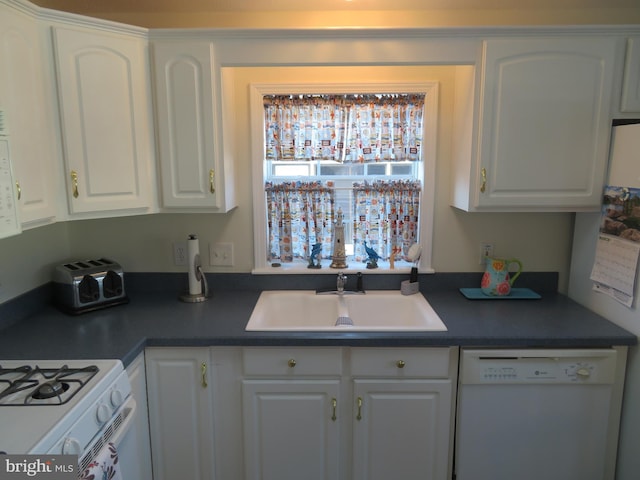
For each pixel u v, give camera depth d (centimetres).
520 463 192
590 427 189
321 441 191
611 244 197
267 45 195
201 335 183
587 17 217
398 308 231
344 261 241
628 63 191
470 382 184
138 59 191
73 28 173
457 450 191
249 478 194
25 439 114
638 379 180
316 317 232
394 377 186
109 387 146
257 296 232
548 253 238
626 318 188
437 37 193
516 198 201
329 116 230
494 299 225
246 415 189
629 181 185
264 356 184
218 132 200
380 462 192
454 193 227
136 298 231
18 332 187
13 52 153
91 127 181
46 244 219
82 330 189
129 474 158
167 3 212
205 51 193
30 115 162
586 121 195
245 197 235
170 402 188
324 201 242
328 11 218
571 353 182
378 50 195
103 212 190
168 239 239
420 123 231
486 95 193
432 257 240
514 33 190
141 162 196
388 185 238
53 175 175
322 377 187
